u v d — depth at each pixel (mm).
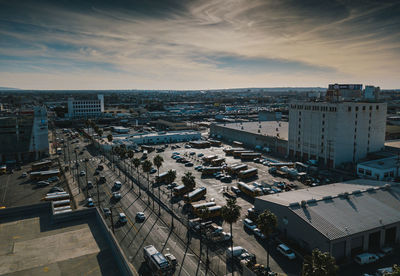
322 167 131375
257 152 169125
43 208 61750
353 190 81812
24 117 154750
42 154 163750
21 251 46000
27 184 115062
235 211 60656
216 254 63906
